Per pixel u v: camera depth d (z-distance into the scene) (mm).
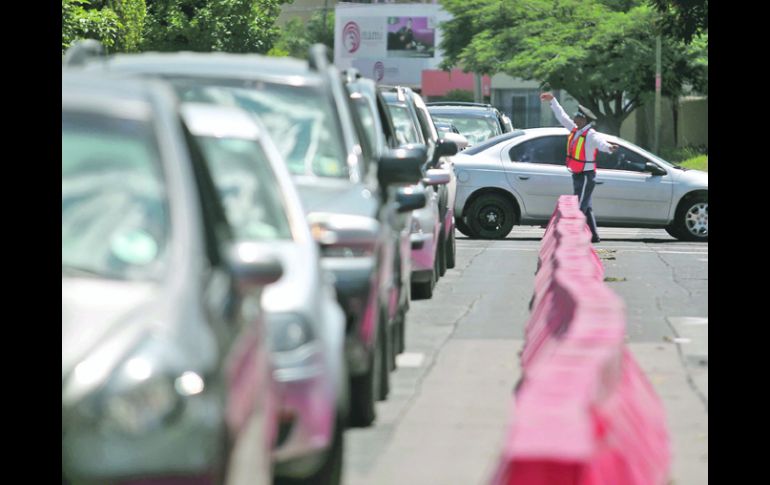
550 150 68875
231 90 26438
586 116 63750
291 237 20016
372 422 24266
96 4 122688
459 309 40656
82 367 12250
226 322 13695
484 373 29766
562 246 37062
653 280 49188
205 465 12195
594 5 172250
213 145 20281
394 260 28672
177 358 12391
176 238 14180
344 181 25719
